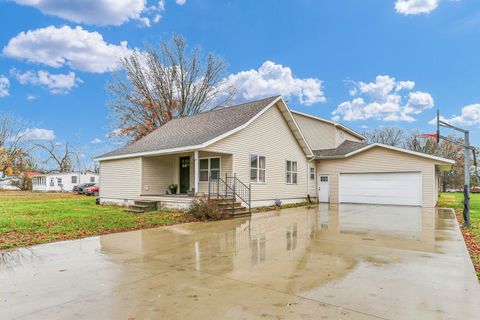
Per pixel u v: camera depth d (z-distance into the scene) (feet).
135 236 27.25
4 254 20.74
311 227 32.22
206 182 51.21
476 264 18.22
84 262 18.81
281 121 58.39
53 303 12.64
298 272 16.60
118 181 55.88
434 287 14.21
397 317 11.24
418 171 56.44
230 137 47.09
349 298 12.96
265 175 53.88
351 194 64.08
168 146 46.98
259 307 12.15
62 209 47.88
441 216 41.14
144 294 13.60
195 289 14.17
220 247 22.93
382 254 20.45
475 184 159.22
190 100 106.32
